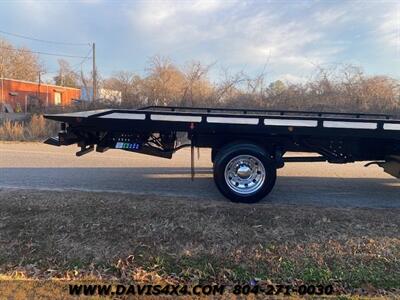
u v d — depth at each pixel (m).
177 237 4.28
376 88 17.53
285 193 6.30
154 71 21.27
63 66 47.97
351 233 4.37
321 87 17.88
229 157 5.40
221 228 4.47
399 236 4.30
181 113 5.54
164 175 7.55
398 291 3.39
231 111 7.27
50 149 11.23
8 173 7.42
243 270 3.71
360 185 7.04
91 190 6.07
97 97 21.30
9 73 51.38
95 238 4.25
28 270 3.71
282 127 5.44
